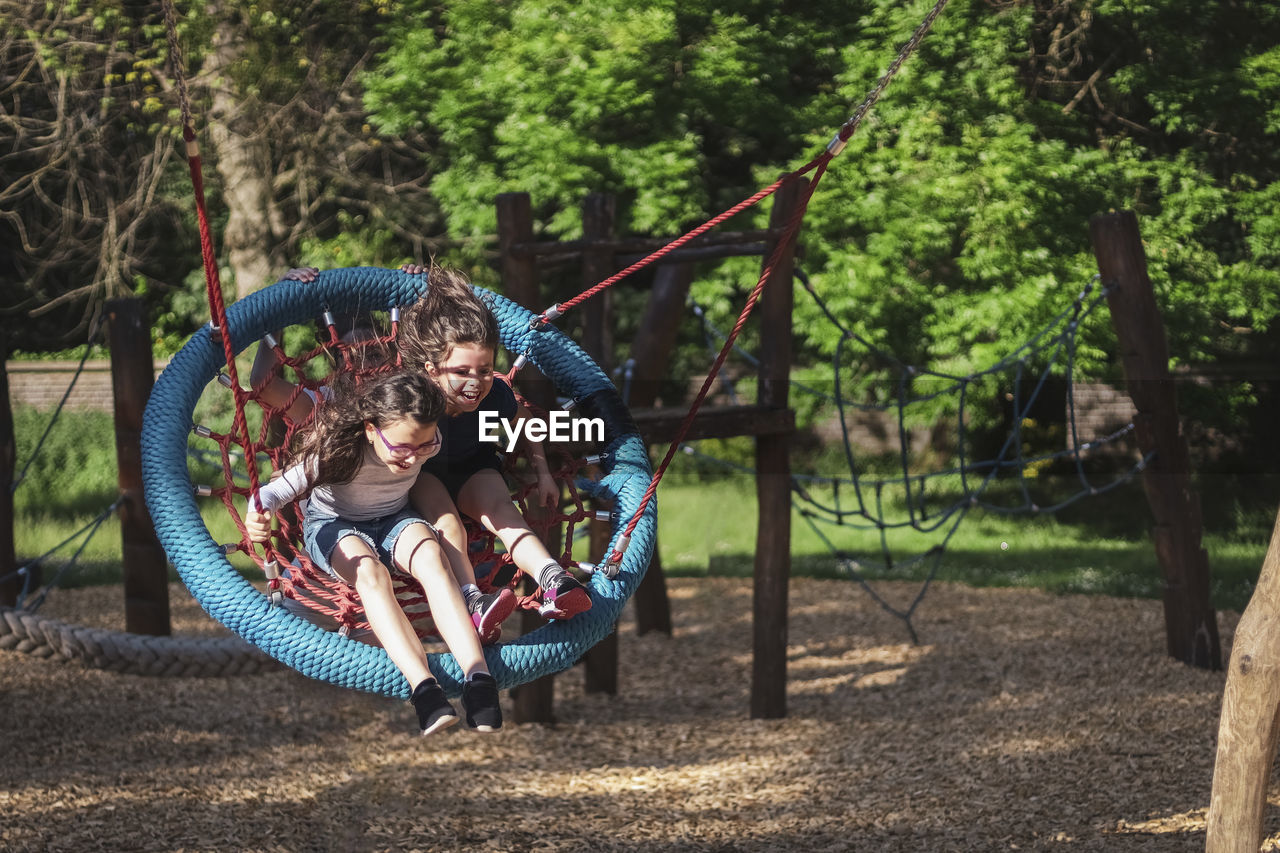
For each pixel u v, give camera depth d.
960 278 13.20
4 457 8.92
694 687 8.16
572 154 12.70
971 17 12.77
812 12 13.54
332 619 3.86
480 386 3.50
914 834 5.31
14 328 15.09
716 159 15.42
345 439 3.33
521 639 3.36
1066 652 8.70
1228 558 12.22
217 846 5.22
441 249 14.95
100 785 5.98
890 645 9.16
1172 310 12.32
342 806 5.75
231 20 13.52
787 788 6.03
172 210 14.80
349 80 14.08
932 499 15.63
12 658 8.12
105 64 13.53
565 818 5.61
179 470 3.56
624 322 16.30
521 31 12.96
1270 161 13.40
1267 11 13.18
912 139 12.55
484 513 3.62
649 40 12.54
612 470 3.91
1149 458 8.37
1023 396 15.51
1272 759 3.73
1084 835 5.18
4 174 14.28
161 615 8.46
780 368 7.13
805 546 13.75
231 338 3.73
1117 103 13.75
